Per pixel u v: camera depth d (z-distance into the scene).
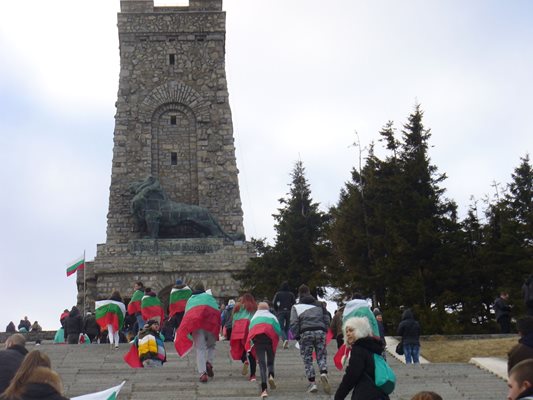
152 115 57.69
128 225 55.31
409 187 46.91
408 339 27.14
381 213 46.81
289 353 28.83
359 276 45.22
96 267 51.94
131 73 58.22
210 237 53.62
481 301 44.84
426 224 44.28
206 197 56.50
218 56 58.91
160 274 52.19
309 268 51.53
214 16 59.31
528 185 63.12
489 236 48.88
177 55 58.72
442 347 30.70
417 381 22.48
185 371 24.41
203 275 52.38
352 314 19.41
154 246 52.75
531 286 19.94
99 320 31.00
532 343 13.36
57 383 11.09
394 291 44.16
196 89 58.25
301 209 55.31
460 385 21.84
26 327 50.69
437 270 44.41
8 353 13.64
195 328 21.52
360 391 13.57
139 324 32.59
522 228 49.69
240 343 22.02
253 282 51.12
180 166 57.12
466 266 44.59
